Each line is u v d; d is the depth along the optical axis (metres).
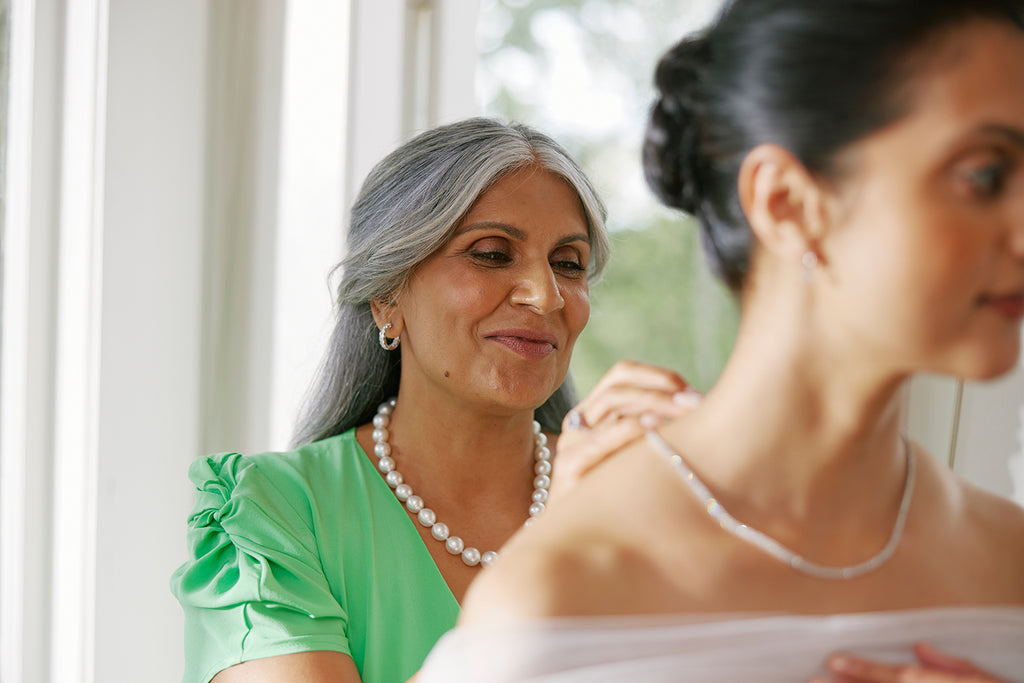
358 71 2.32
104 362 2.16
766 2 0.64
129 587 2.22
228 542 1.45
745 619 0.64
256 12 2.36
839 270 0.61
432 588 1.46
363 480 1.54
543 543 0.66
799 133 0.60
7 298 2.17
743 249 0.66
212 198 2.36
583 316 1.54
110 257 2.17
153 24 2.21
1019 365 1.16
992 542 0.75
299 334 2.34
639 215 3.25
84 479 2.16
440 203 1.46
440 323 1.47
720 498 0.67
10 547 2.17
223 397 2.41
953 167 0.58
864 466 0.68
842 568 0.67
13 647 2.17
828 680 0.64
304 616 1.36
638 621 0.63
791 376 0.65
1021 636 0.68
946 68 0.58
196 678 1.39
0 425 2.18
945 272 0.58
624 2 3.25
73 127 2.17
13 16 2.16
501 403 1.46
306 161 2.34
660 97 0.72
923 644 0.66
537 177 1.50
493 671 0.61
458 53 2.37
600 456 0.81
